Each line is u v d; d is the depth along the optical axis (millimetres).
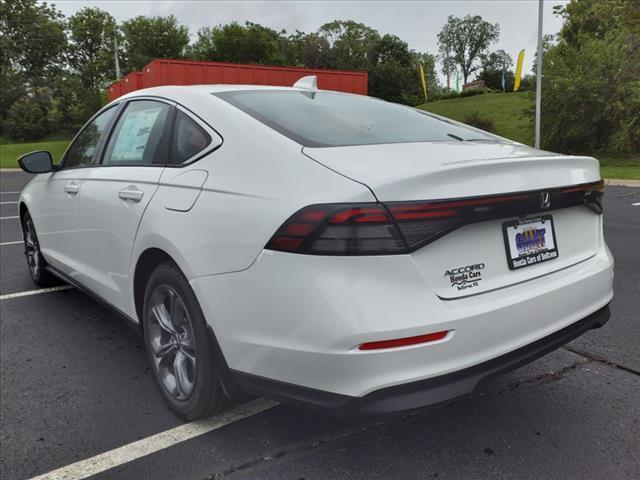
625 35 17406
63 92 52281
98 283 3182
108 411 2641
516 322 1976
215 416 2562
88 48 67938
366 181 1778
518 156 2203
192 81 15469
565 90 17516
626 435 2350
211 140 2344
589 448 2260
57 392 2848
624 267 5082
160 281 2461
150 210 2457
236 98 2568
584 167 2400
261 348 1908
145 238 2463
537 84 16766
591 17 21578
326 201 1766
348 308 1701
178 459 2230
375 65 81125
